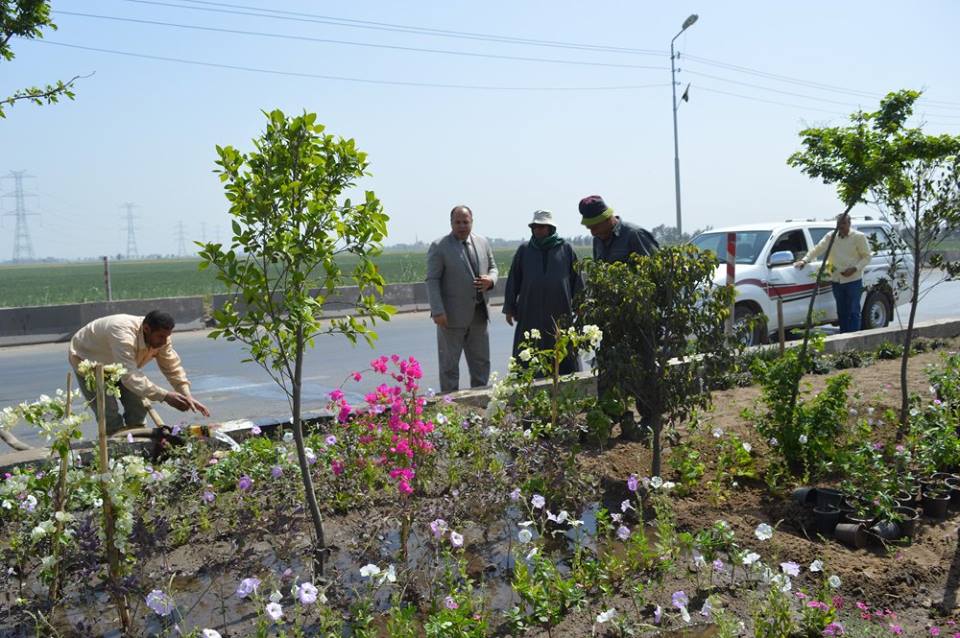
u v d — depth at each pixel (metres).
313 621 3.70
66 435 3.55
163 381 11.72
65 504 3.95
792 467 5.68
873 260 13.84
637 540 4.14
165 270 113.25
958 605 3.81
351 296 20.12
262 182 3.69
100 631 3.65
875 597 3.87
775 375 5.85
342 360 13.41
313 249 3.80
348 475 5.18
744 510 4.98
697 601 3.84
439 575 4.03
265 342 3.95
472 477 4.93
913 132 5.81
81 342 5.93
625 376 5.18
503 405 5.69
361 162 3.85
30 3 6.83
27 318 16.56
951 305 20.66
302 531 4.69
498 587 4.00
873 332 10.88
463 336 8.21
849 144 5.86
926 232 6.52
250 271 3.79
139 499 4.46
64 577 3.81
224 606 3.77
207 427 5.96
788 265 12.28
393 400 5.07
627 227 6.41
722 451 5.65
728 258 10.59
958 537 4.50
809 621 3.51
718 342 5.29
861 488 4.87
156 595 3.32
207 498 4.62
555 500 4.89
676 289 5.19
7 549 4.02
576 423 5.95
